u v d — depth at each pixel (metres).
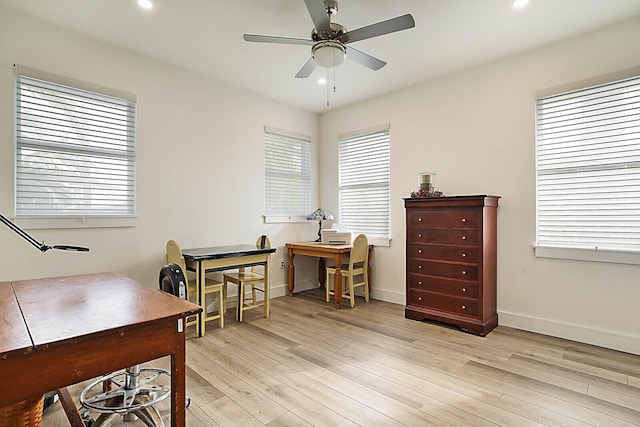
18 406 1.34
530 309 3.13
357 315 3.65
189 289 3.25
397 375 2.29
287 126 4.63
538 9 2.45
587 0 2.34
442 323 3.36
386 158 4.32
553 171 3.04
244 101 4.10
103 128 3.00
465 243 3.14
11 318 1.26
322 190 5.07
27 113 2.62
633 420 1.78
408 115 4.04
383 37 2.85
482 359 2.53
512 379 2.22
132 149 3.17
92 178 2.95
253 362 2.49
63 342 1.06
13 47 2.52
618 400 1.97
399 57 3.23
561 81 2.95
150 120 3.27
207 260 3.09
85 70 2.86
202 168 3.69
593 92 2.84
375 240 4.35
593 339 2.79
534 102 3.10
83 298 1.56
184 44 2.99
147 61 3.24
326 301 4.25
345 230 4.54
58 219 2.71
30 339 1.05
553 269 3.00
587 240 2.88
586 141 2.88
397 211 4.15
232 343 2.86
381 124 4.30
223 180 3.89
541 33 2.80
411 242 3.56
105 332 1.14
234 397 2.01
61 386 1.07
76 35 2.80
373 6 2.42
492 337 2.98
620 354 2.60
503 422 1.76
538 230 3.12
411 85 3.95
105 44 2.96
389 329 3.21
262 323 3.39
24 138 2.61
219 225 3.85
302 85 3.96
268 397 2.01
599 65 2.76
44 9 2.46
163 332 1.30
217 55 3.19
